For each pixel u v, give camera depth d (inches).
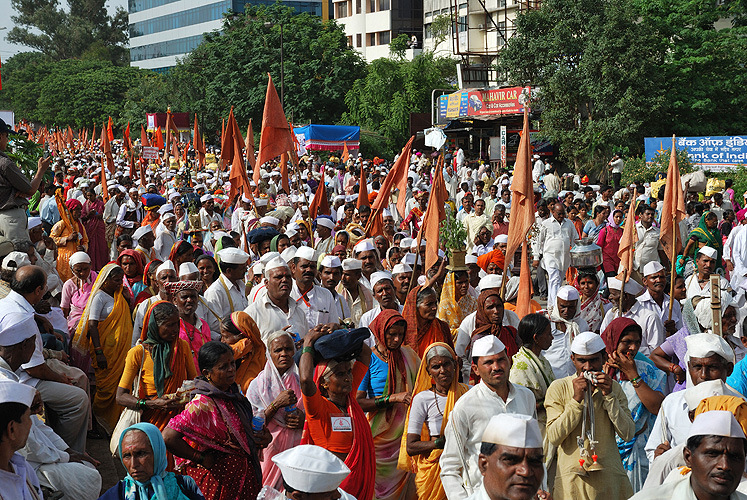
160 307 242.2
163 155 1499.8
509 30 2058.3
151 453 162.9
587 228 556.4
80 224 520.4
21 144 559.5
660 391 240.1
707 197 740.7
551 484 211.8
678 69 1323.8
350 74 2134.6
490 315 266.7
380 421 232.8
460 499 189.3
